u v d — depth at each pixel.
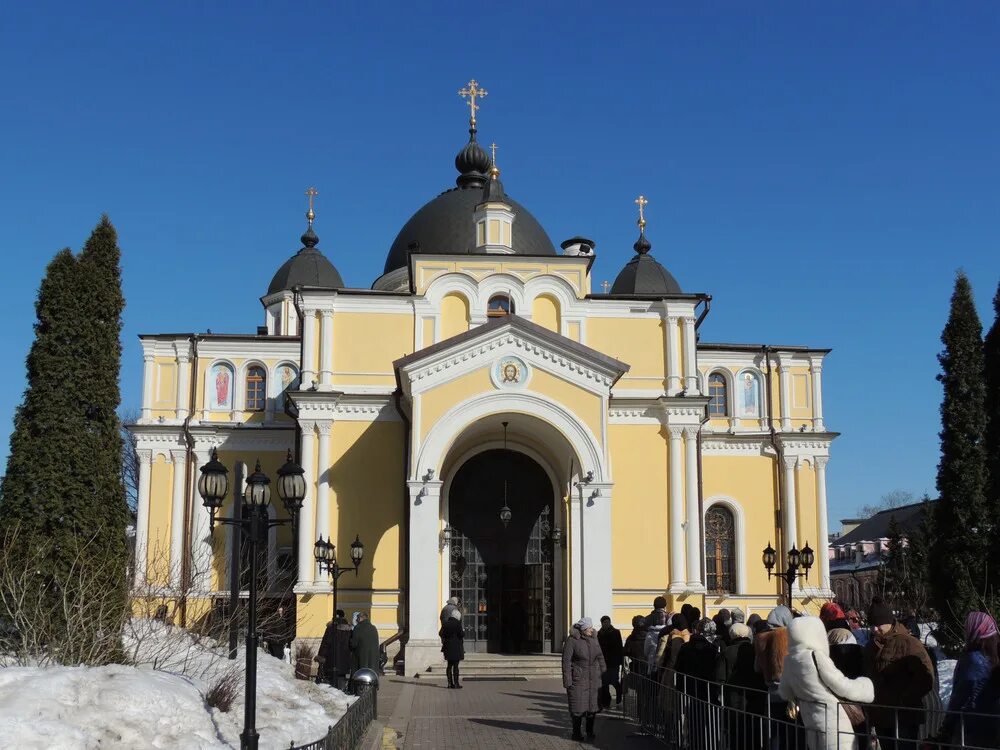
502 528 32.12
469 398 28.16
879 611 9.98
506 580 31.86
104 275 19.11
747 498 39.12
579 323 33.09
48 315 18.59
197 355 40.00
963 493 22.45
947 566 22.38
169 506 38.84
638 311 33.44
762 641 11.80
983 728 8.87
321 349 32.25
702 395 32.38
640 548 31.72
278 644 28.39
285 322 46.88
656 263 43.97
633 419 32.59
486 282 33.00
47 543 17.31
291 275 47.34
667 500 32.06
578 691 16.44
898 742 9.33
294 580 32.94
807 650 9.59
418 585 27.36
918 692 9.64
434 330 32.72
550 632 31.31
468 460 32.50
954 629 21.75
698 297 33.44
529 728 17.97
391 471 31.75
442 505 31.66
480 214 35.62
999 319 21.98
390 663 29.92
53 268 18.80
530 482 32.50
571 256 33.28
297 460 32.34
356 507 31.45
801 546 38.75
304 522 31.08
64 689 11.69
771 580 38.59
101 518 18.05
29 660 14.75
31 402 18.27
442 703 21.94
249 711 11.66
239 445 39.12
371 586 30.95
